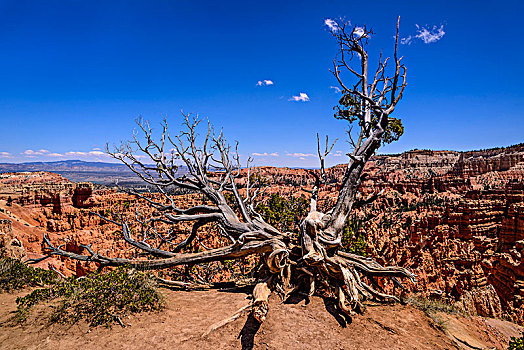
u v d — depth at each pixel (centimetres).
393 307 1188
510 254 3972
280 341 909
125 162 1747
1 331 852
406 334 978
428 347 918
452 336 1012
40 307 979
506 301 3766
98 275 1091
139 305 1018
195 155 1736
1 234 1474
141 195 1802
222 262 2206
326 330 975
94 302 963
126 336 875
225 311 1081
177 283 1432
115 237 5659
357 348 887
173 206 1747
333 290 1213
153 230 1964
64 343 824
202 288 1418
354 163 1454
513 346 865
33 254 4322
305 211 2528
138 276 1127
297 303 1159
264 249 1325
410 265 4456
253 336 931
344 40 1675
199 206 1694
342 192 1427
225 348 870
